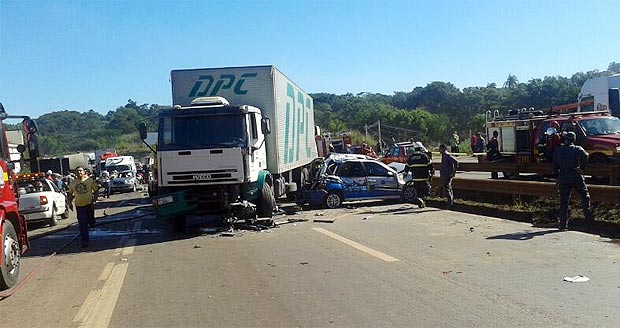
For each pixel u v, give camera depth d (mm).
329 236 12750
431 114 76625
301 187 21438
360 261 9828
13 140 10734
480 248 10414
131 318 7129
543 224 12867
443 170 16750
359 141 66875
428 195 19156
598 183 17000
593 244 10312
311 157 27156
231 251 11648
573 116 19516
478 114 69688
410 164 17594
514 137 21656
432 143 71000
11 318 7449
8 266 9055
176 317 7070
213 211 15047
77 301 8195
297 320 6680
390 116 75688
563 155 11945
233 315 7023
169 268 10234
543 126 20156
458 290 7621
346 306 7145
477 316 6488
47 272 10641
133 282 9234
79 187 13695
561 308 6652
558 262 9000
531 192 14734
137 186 47031
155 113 15156
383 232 12891
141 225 17688
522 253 9797
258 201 15781
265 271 9461
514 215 14578
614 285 7539
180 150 14367
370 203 19406
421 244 11117
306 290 8047
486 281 8031
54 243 14820
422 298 7328
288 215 17156
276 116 17734
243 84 17516
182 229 15211
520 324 6148
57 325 6996
